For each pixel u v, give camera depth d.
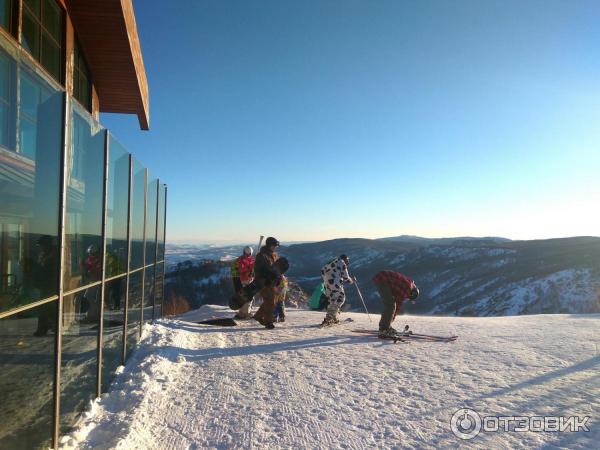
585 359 5.73
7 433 2.43
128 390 4.63
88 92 10.54
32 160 2.76
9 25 6.46
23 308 2.58
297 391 4.63
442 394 4.45
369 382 4.91
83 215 3.77
